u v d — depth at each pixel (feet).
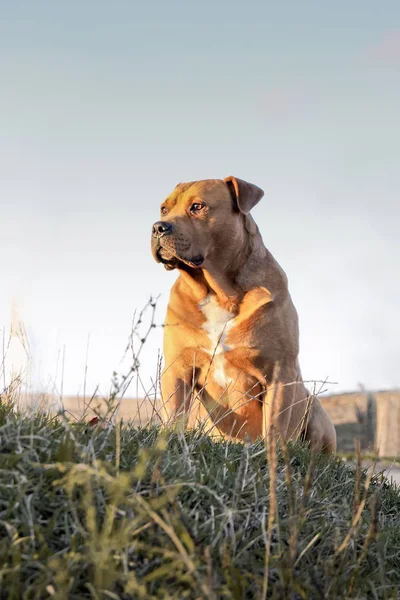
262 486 11.39
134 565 8.63
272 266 20.68
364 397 41.78
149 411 16.43
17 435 10.24
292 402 20.02
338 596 9.43
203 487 9.95
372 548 11.36
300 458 14.93
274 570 9.44
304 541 10.44
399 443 40.55
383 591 10.09
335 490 13.98
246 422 20.80
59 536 9.05
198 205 20.01
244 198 20.36
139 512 9.12
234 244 20.03
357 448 10.76
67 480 9.37
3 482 9.40
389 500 14.88
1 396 13.97
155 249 19.53
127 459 10.88
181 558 8.21
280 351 19.86
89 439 11.08
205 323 19.93
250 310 19.66
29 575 8.29
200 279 20.01
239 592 8.64
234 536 9.50
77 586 8.25
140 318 10.93
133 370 10.78
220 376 20.34
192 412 20.88
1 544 8.40
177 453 11.71
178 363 20.57
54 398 13.84
